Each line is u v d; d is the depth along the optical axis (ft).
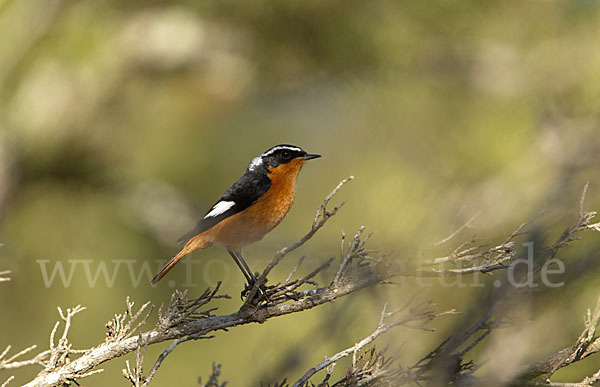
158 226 43.93
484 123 36.68
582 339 16.08
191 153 47.67
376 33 39.27
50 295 40.32
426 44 38.70
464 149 36.35
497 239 23.62
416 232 21.86
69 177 44.39
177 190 46.11
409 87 39.37
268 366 17.38
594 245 12.94
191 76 43.88
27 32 43.70
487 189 32.19
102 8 43.91
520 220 23.89
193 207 46.16
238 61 42.47
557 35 36.81
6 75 43.78
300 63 41.19
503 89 37.17
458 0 38.11
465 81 38.27
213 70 43.06
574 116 32.99
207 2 42.04
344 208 39.27
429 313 17.39
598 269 12.74
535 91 35.50
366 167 39.78
